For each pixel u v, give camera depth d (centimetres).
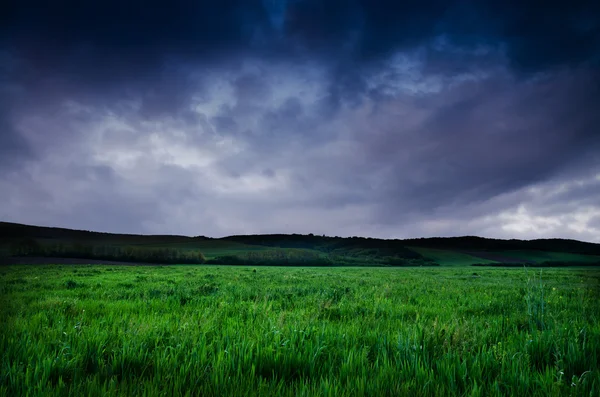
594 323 612
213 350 410
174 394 295
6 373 323
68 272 2795
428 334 474
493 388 308
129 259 7394
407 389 306
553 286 1669
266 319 637
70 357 387
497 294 1299
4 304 848
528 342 439
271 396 297
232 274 2861
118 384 323
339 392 305
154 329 511
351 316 742
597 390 310
